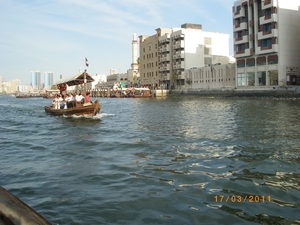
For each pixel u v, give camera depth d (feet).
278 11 190.19
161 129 64.49
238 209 21.88
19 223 10.24
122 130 64.34
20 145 49.37
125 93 314.55
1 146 48.78
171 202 23.30
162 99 239.71
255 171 30.94
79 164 35.35
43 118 97.91
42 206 22.94
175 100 213.87
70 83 111.45
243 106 128.88
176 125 70.95
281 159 35.65
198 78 271.69
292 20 195.21
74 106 99.50
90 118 92.43
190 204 22.88
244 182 27.48
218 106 134.21
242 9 214.69
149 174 30.55
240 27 215.10
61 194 25.44
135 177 29.63
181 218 20.61
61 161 37.14
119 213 21.52
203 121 77.82
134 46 421.59
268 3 192.13
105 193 25.46
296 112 95.40
